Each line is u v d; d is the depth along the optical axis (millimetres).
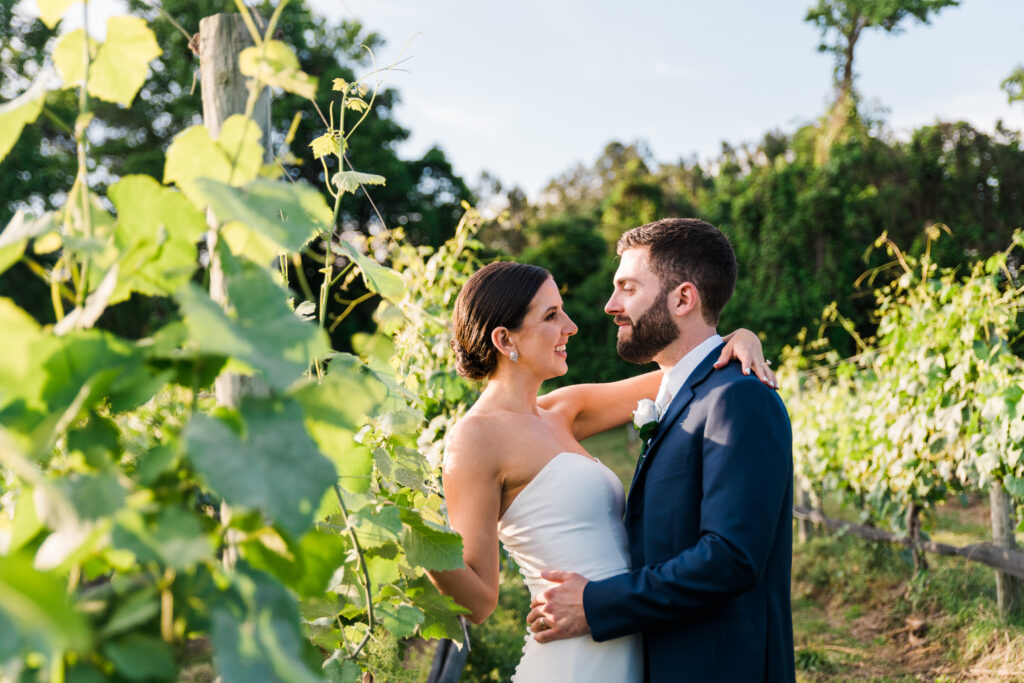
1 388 729
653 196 30406
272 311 828
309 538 835
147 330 12336
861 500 6453
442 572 1668
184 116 18000
